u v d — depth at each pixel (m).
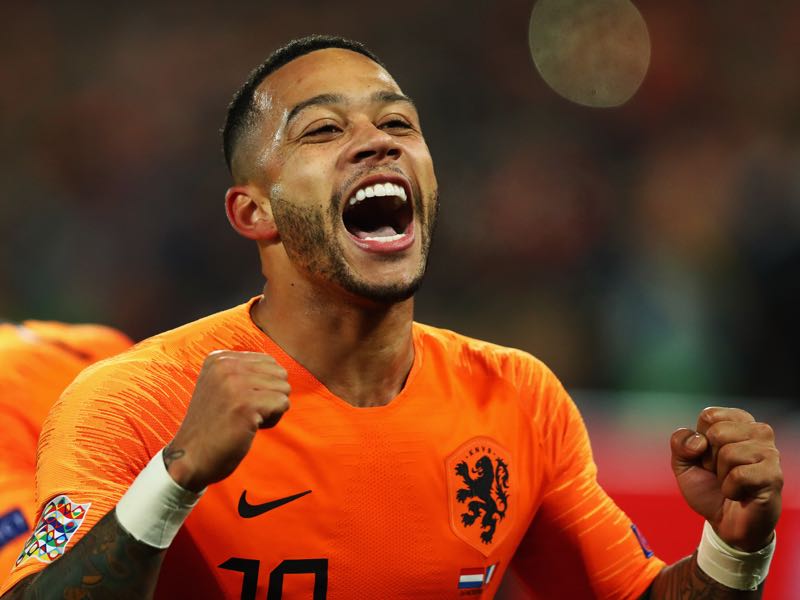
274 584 6.62
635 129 34.50
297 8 37.91
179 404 6.74
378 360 7.04
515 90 35.59
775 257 28.41
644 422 18.84
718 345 27.45
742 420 6.48
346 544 6.73
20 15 37.38
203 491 5.73
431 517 6.91
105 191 34.72
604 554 7.64
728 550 6.82
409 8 37.53
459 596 7.02
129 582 5.57
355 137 6.86
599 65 33.34
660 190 32.81
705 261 29.42
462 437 7.14
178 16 37.78
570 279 31.33
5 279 32.66
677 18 36.53
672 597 7.27
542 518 7.71
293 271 7.05
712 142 34.41
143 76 36.94
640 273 30.34
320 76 7.06
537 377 7.79
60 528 5.99
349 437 6.86
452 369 7.45
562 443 7.68
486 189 33.19
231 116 7.46
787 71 36.00
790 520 13.10
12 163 35.09
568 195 32.91
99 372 6.79
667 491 13.79
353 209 7.78
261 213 7.21
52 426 6.54
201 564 6.56
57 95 36.47
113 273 32.88
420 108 35.69
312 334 7.00
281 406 5.59
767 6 36.34
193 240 33.22
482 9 36.59
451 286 31.64
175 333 7.27
